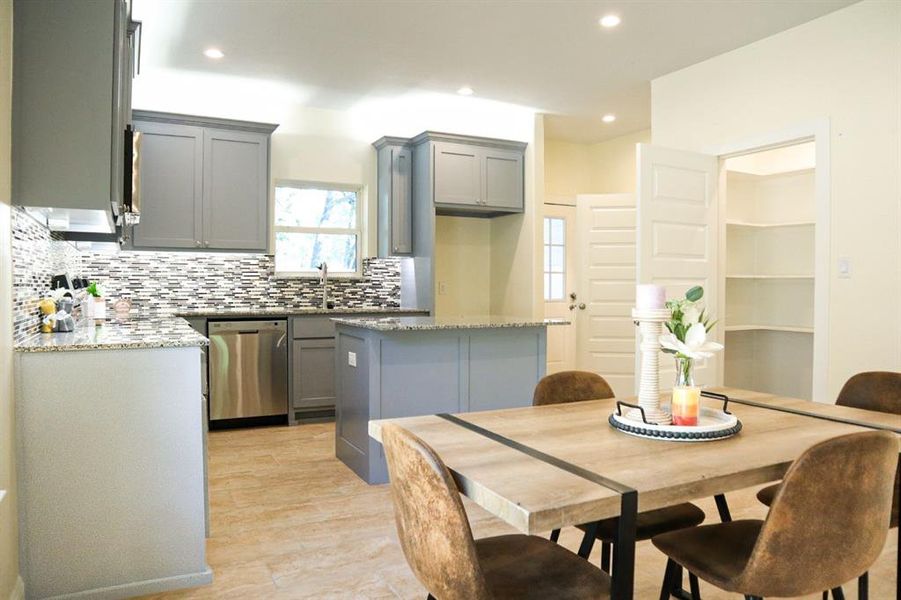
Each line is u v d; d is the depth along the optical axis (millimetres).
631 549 1261
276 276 5730
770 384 5141
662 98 4969
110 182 2375
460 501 1266
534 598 1427
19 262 2408
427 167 5684
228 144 5215
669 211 4359
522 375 4039
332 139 5914
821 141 3846
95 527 2299
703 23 3959
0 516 1929
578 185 7188
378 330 3508
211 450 4371
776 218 5102
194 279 5422
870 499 1375
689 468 1428
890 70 3523
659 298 1825
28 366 2217
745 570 1402
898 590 1821
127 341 2377
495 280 6598
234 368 4980
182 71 4863
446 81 5094
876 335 3592
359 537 2844
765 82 4188
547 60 4621
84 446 2285
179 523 2396
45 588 2240
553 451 1566
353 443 3869
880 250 3570
